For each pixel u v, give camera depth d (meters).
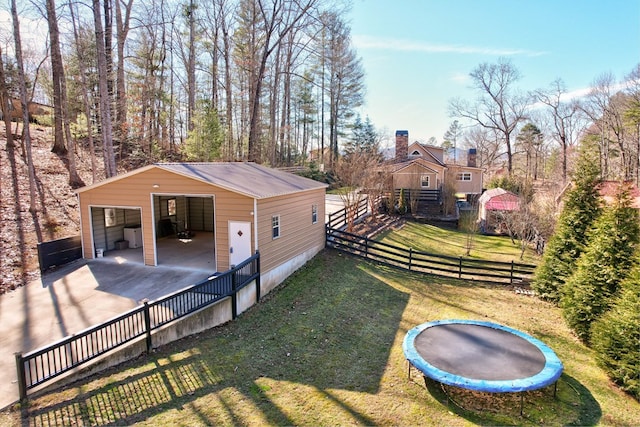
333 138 40.47
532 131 51.50
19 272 10.58
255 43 28.03
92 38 21.75
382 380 6.64
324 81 39.97
